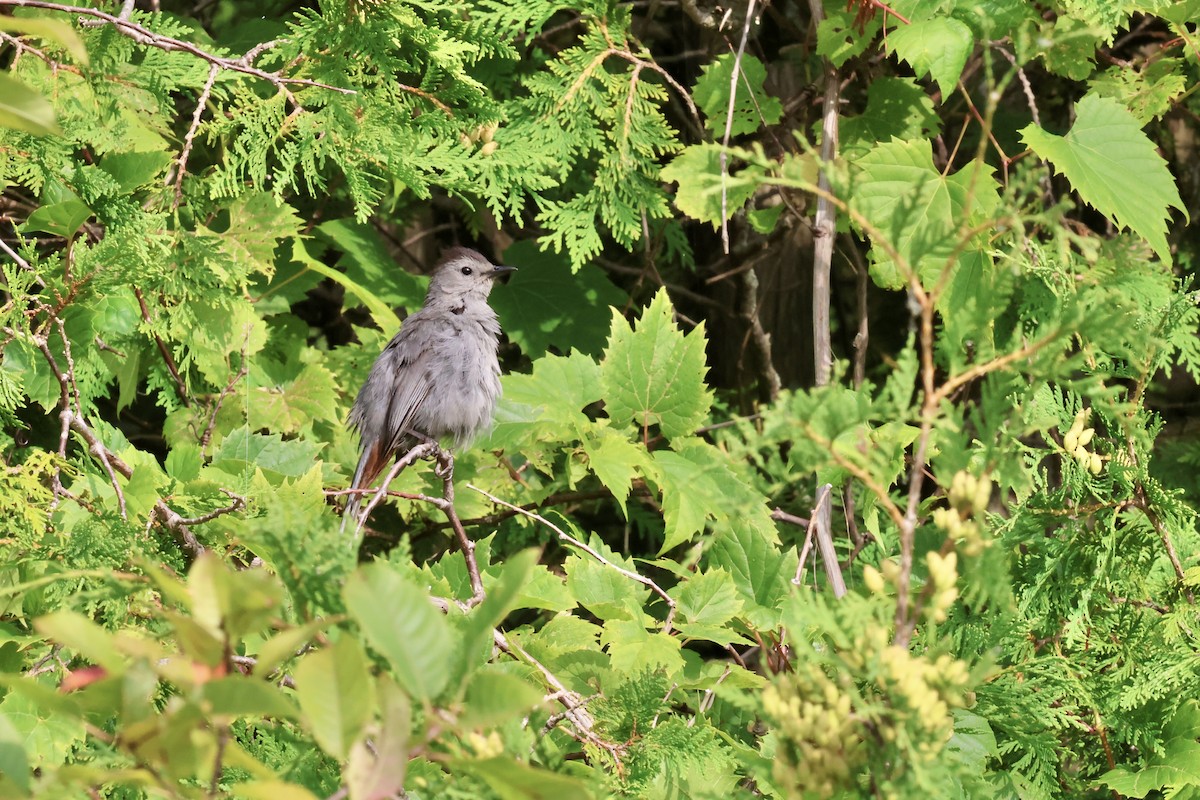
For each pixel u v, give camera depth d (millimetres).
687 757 5629
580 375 10500
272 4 12773
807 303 13344
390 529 12055
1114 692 6758
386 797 2742
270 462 9461
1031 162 3611
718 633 7484
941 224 3695
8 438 7727
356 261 12008
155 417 12945
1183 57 10328
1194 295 7152
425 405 11047
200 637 2799
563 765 4359
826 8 10031
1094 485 6879
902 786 3396
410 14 8758
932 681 3520
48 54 8203
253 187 10297
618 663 7070
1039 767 6711
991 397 3842
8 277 7449
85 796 3641
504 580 3021
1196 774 6484
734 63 10125
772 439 3688
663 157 12195
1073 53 10156
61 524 6719
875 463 3756
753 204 11992
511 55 9703
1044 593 6832
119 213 8094
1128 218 8789
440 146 9461
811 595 3898
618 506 12688
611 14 10711
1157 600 7133
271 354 11586
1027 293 8727
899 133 10570
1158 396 12367
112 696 2818
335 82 8805
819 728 3520
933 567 3545
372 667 3564
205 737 2852
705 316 13430
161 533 6895
